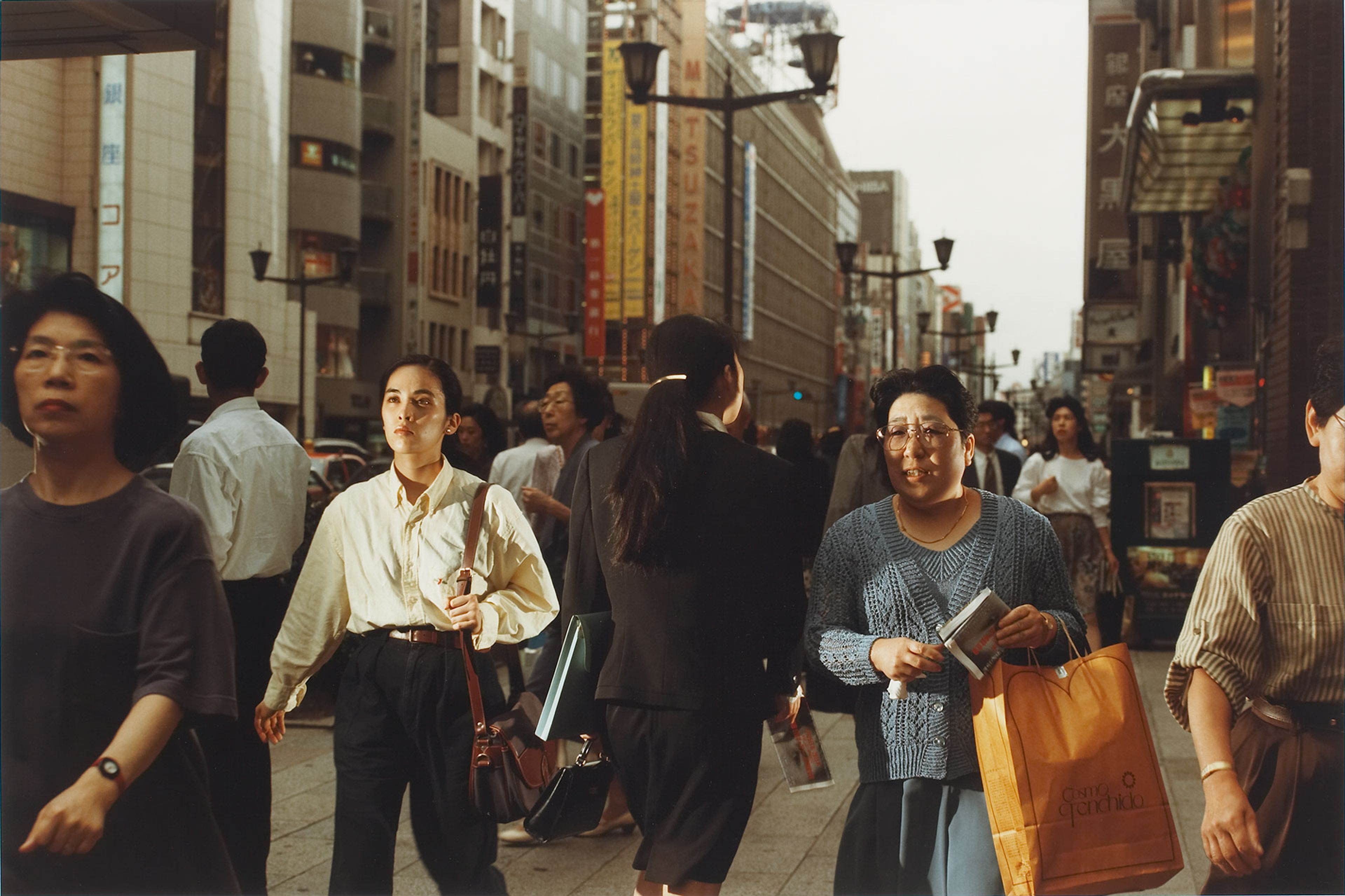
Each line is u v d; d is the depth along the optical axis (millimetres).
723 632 3746
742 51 116125
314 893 5238
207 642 2854
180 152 40969
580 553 3975
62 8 5812
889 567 3561
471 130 67375
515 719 4293
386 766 4348
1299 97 15680
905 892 3467
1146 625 12719
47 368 2812
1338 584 3031
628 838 6234
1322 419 3092
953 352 61156
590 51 90625
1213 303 22562
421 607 4348
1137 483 12711
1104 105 49281
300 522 5066
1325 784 3008
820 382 140625
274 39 46531
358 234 55938
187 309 41531
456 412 4629
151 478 13195
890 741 3484
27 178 35688
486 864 4445
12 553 2814
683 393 3867
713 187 99438
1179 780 7051
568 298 79062
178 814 2914
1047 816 3162
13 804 2768
